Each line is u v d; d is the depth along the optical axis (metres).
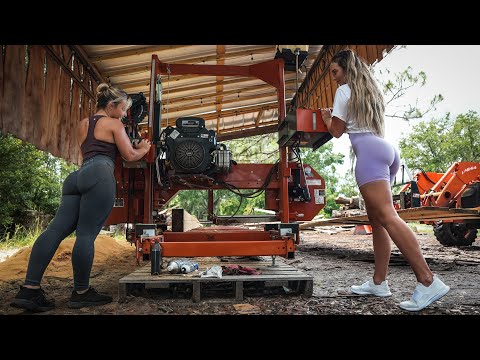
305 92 9.88
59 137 6.06
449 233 7.26
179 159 4.34
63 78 6.17
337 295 2.80
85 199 2.55
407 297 2.72
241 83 8.96
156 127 4.62
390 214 2.40
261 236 3.63
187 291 2.81
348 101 2.60
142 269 3.16
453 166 7.39
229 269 2.92
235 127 12.57
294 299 2.67
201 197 21.84
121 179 4.34
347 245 8.12
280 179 4.67
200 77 8.20
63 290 3.11
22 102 4.86
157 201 4.45
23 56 4.86
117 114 2.85
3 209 10.77
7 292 3.04
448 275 3.76
